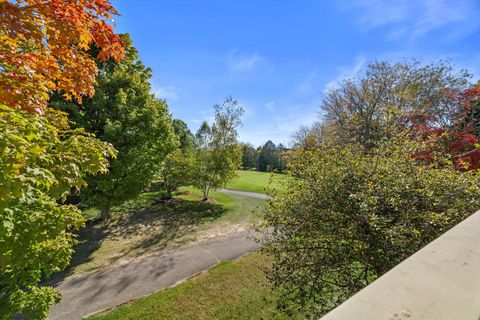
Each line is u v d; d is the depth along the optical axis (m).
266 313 4.24
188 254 7.00
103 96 7.30
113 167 7.17
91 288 5.12
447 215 2.68
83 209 11.50
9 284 2.57
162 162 9.51
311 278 3.40
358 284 3.19
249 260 6.47
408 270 0.80
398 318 0.60
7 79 2.13
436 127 7.46
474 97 7.38
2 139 1.33
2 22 1.98
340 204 3.23
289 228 3.59
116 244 7.75
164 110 9.61
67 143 2.15
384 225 2.78
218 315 4.21
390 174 3.14
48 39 2.46
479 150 4.59
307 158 4.14
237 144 14.93
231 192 19.38
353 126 12.93
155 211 11.94
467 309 0.62
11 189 1.41
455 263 0.83
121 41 3.06
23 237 1.89
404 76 11.89
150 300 4.64
